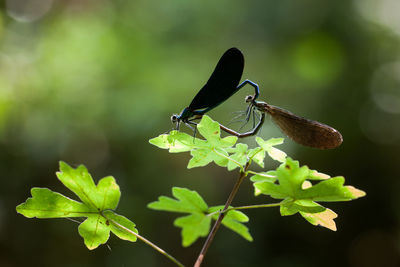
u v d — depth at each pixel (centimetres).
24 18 955
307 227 860
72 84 882
